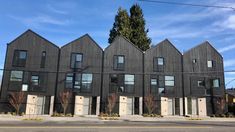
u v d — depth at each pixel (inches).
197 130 573.0
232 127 641.6
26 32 1334.9
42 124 664.4
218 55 1475.1
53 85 1296.8
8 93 1250.0
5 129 542.9
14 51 1302.9
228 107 1498.5
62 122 773.9
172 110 1365.7
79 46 1359.5
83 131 533.6
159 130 562.3
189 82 1409.9
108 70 1352.1
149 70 1387.8
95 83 1328.7
